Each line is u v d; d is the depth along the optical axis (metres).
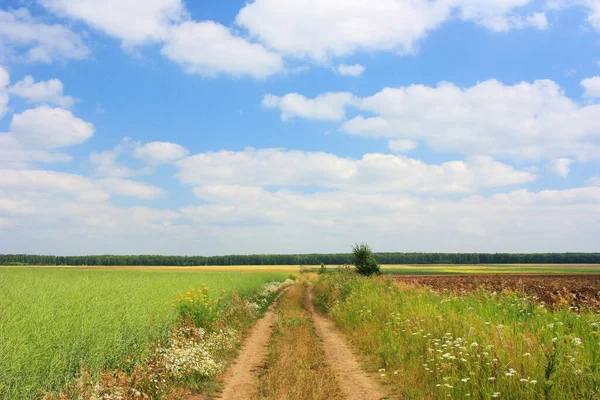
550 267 105.62
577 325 10.05
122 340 10.27
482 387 8.12
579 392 7.16
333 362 12.42
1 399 6.50
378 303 18.14
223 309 19.48
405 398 8.94
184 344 11.80
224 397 9.48
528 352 8.66
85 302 12.79
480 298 16.09
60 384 7.67
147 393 8.50
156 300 16.09
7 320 8.84
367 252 33.75
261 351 14.62
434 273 78.19
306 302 32.12
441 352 9.84
